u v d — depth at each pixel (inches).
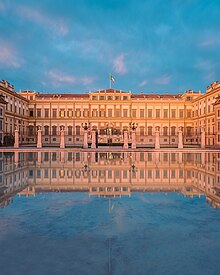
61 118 3703.3
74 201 325.4
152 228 232.4
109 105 3710.6
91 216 265.3
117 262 171.0
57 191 385.1
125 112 3725.4
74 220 252.8
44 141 3698.3
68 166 737.0
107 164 807.1
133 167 717.3
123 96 3722.9
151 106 3752.5
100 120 3698.3
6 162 869.2
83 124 3705.7
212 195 362.3
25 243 200.4
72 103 3718.0
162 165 784.9
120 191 386.3
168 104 3757.4
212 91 2942.9
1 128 2669.8
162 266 166.4
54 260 174.1
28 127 3693.4
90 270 161.2
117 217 262.2
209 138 2977.4
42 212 278.5
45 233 219.9
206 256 180.2
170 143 3722.9
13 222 247.0
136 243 200.5
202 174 572.4
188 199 338.6
